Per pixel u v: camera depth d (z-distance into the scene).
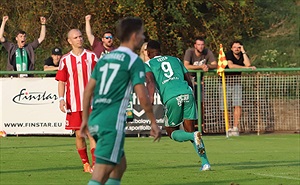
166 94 18.00
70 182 15.72
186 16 48.00
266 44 50.38
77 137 17.72
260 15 52.91
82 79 17.92
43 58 45.56
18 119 29.81
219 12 48.75
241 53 31.34
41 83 29.80
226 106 30.55
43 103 29.84
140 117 30.14
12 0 46.28
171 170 18.05
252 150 24.48
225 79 31.11
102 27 45.28
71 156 21.69
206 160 18.05
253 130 31.86
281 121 32.12
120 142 10.77
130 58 10.93
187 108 18.02
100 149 10.73
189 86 18.14
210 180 16.08
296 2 55.59
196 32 48.38
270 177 16.67
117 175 11.30
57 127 29.92
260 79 31.64
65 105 17.88
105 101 10.80
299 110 32.06
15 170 17.95
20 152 23.00
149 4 46.88
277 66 47.72
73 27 46.19
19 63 30.39
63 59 17.95
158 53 18.45
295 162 20.38
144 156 21.94
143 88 10.90
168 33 47.28
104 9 45.44
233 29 49.25
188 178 16.41
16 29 46.28
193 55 30.62
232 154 22.94
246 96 31.55
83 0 45.94
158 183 15.55
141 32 11.18
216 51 47.81
